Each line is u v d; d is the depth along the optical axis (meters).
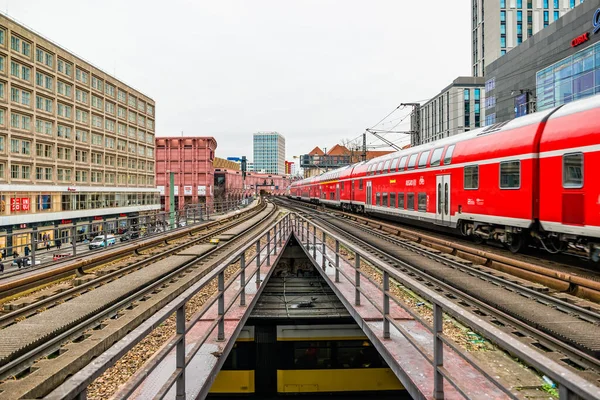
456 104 64.50
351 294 7.83
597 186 8.38
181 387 3.64
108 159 55.22
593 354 5.06
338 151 112.31
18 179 38.97
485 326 2.51
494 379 2.63
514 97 43.88
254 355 11.44
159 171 75.69
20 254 37.47
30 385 4.45
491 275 9.02
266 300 13.91
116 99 56.94
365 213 26.61
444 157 15.01
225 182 95.75
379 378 11.38
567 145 9.20
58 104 44.72
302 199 59.88
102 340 5.76
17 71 38.53
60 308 7.30
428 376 4.30
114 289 8.74
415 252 12.98
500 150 11.62
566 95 35.06
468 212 13.33
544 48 38.50
